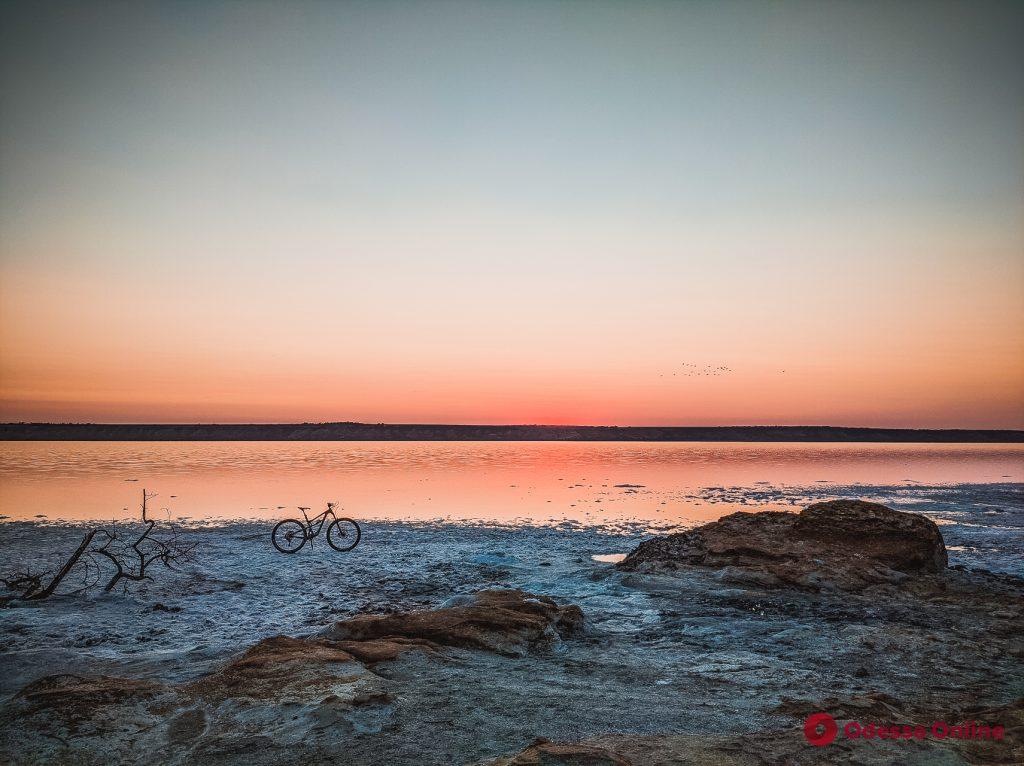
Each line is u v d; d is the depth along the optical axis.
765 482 44.50
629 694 6.36
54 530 21.53
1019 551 18.39
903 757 4.50
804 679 7.10
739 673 7.32
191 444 189.50
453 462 77.88
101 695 5.80
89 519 24.56
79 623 10.48
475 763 4.60
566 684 6.64
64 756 4.80
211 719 5.39
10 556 16.72
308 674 6.29
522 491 37.69
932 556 14.49
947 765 4.36
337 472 55.91
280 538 20.11
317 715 5.33
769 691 6.61
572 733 5.21
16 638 9.59
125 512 26.86
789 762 4.42
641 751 4.63
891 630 9.38
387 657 7.10
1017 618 10.45
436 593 12.95
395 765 4.59
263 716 5.39
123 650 8.97
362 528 22.73
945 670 7.64
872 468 63.75
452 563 16.28
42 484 40.75
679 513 27.77
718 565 14.02
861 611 10.87
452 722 5.37
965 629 9.76
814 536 15.05
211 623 10.59
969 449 168.38
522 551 18.30
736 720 5.64
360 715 5.39
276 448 144.25
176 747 4.95
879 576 13.01
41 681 6.22
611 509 29.03
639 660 7.86
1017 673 7.56
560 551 18.36
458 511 28.12
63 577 13.60
